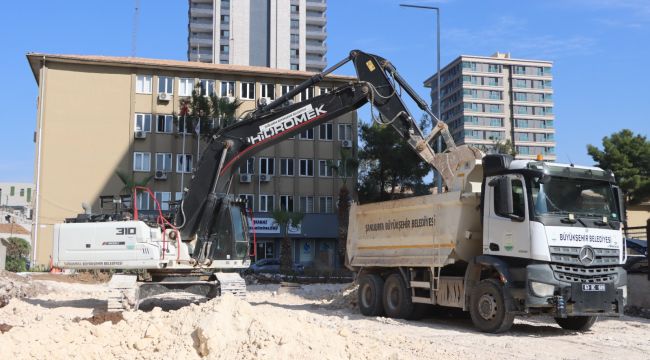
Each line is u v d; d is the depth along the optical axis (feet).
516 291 40.60
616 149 147.02
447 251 46.01
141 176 160.15
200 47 372.79
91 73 160.15
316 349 27.07
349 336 30.63
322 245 171.83
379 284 53.57
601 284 40.70
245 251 53.26
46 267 140.05
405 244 50.83
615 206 42.96
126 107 161.17
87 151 157.79
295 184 170.19
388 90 51.57
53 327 29.58
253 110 53.57
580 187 41.91
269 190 168.76
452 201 46.03
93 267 50.06
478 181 46.21
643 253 73.97
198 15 372.38
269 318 28.66
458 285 45.29
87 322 30.45
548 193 40.73
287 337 27.14
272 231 166.20
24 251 153.99
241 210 53.78
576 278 40.16
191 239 51.78
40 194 153.79
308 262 169.07
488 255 42.60
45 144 155.63
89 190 156.66
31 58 156.66
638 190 140.56
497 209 42.14
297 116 52.80
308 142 172.24
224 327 27.84
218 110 151.02
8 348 25.52
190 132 162.71
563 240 40.11
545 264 39.75
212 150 52.60
